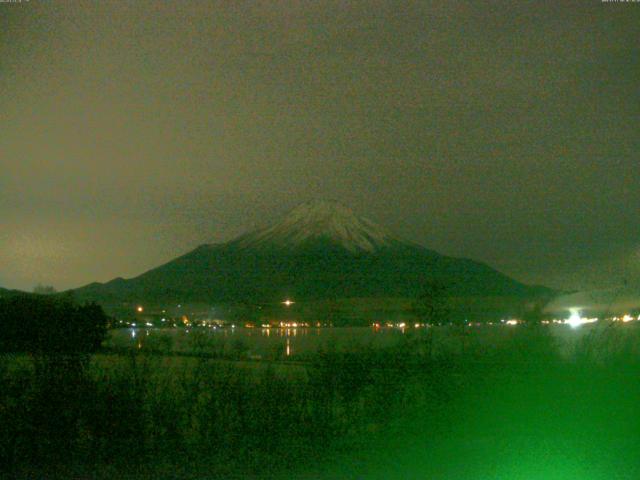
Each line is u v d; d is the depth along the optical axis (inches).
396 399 473.4
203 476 403.9
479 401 481.1
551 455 437.4
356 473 410.6
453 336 523.2
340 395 470.9
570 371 514.0
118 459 421.4
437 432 466.6
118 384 435.8
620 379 511.8
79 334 490.9
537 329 543.5
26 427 414.9
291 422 449.7
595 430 479.8
